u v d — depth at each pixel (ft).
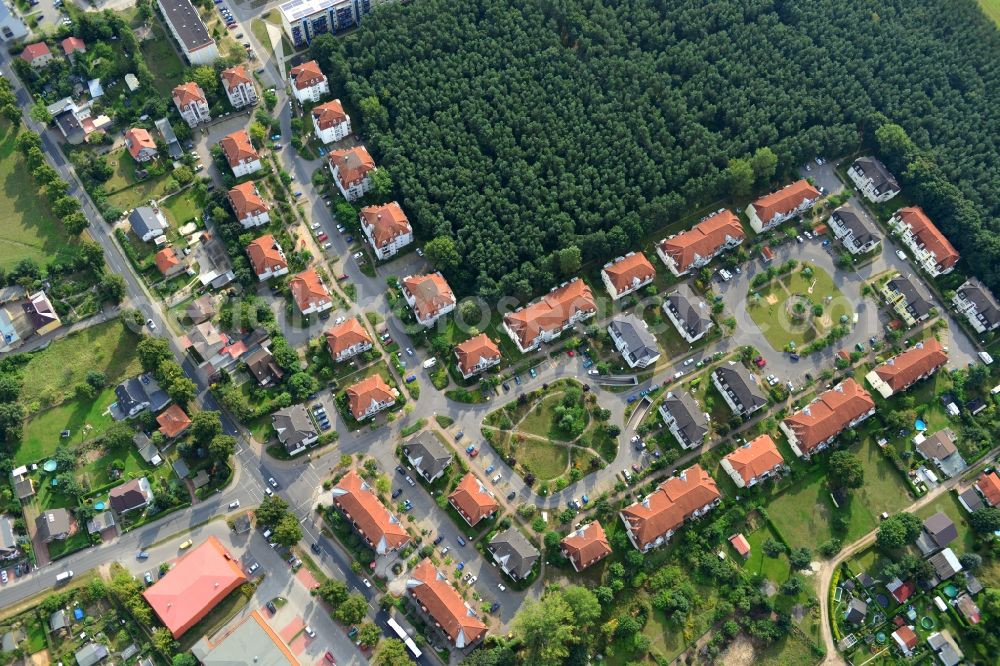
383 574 599.57
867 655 592.60
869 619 604.08
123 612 568.00
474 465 649.20
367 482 633.61
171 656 552.82
